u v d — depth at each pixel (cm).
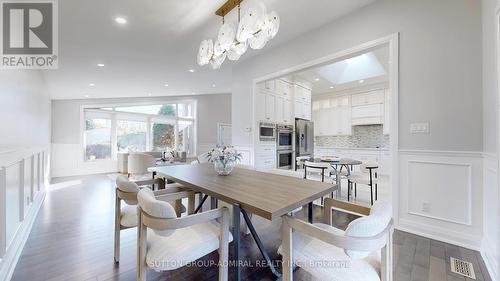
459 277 158
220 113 834
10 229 178
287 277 115
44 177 408
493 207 168
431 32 217
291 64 344
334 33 289
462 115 202
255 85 413
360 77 525
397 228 234
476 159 196
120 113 711
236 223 132
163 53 353
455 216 205
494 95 167
